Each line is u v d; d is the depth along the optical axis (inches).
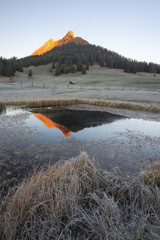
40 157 159.2
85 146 195.2
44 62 4591.5
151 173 101.5
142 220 67.9
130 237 61.3
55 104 576.1
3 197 94.0
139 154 172.7
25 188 79.3
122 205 83.6
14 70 3223.4
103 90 1031.0
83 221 67.7
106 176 102.8
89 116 391.2
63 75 3277.6
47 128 274.2
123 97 677.3
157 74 3914.9
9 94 819.4
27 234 60.5
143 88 1208.8
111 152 177.6
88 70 3806.6
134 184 93.8
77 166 108.5
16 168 135.0
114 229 62.7
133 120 350.3
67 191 81.7
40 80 2620.6
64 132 255.0
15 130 249.6
